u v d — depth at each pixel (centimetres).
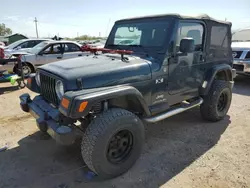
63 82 250
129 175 279
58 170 289
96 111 270
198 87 393
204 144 354
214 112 421
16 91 675
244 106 535
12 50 1067
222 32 420
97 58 325
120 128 258
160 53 319
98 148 245
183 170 289
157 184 263
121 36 380
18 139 366
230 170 288
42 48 863
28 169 290
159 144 355
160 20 332
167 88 333
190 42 299
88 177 274
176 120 451
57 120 264
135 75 288
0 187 257
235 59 716
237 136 381
